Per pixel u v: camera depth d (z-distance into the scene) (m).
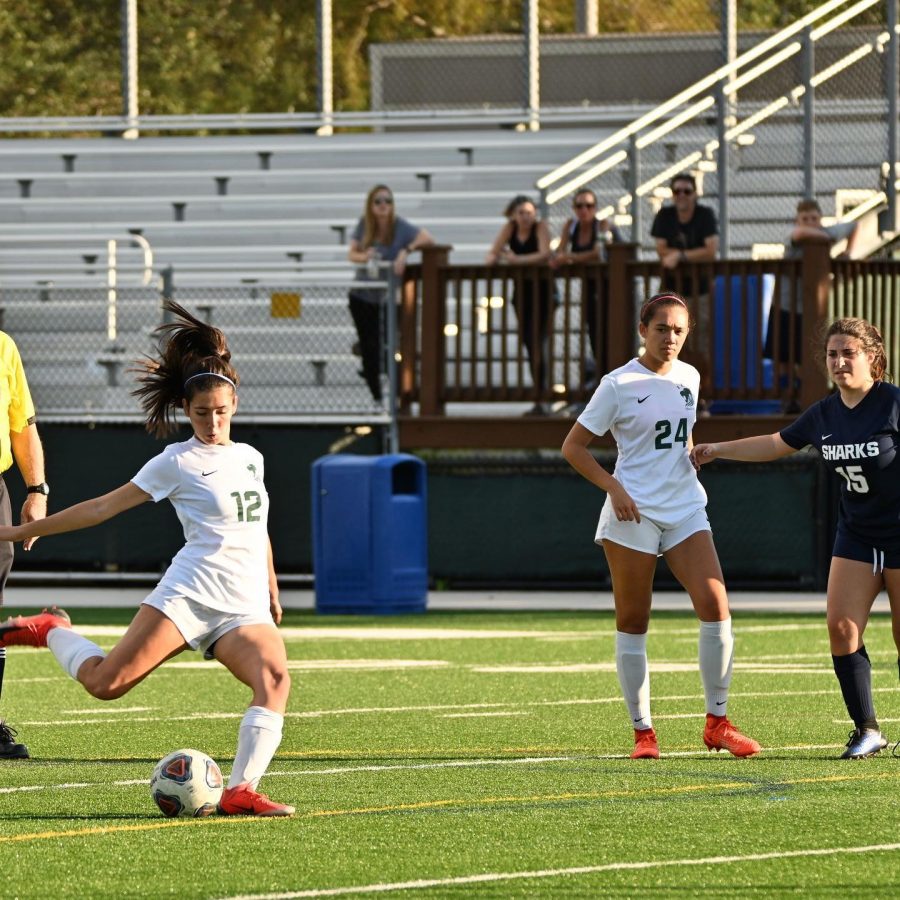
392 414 65.81
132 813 24.19
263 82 123.62
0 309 82.19
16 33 123.12
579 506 64.75
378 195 67.00
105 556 67.38
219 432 24.25
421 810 24.20
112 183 96.69
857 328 28.84
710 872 20.22
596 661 44.34
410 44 97.81
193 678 41.69
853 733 29.17
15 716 35.16
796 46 77.06
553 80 96.69
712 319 62.53
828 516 62.88
